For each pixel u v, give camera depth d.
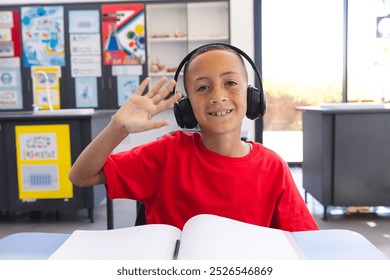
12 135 2.70
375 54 4.37
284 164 0.78
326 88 4.63
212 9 4.36
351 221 2.66
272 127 4.77
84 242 0.46
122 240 0.46
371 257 0.42
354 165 2.62
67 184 2.71
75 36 4.31
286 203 0.75
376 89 4.41
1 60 4.37
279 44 4.59
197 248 0.42
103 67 4.34
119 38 4.30
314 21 4.54
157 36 4.32
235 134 0.74
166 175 0.74
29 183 2.72
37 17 4.31
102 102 4.38
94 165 0.66
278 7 4.54
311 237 0.48
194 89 0.68
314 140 2.84
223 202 0.72
